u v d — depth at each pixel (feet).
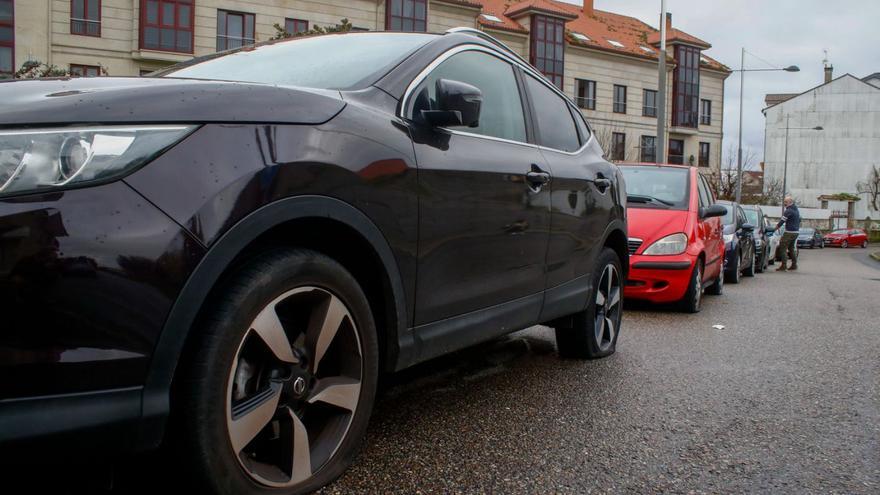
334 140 7.28
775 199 184.65
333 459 7.50
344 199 7.24
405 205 8.15
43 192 5.17
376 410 10.97
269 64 9.96
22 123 5.32
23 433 5.02
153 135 5.82
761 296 32.07
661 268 23.90
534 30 124.98
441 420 10.53
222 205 6.03
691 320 22.75
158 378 5.64
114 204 5.42
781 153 217.77
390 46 9.92
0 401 4.98
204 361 6.04
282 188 6.54
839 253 130.72
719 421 11.14
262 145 6.51
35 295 5.05
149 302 5.55
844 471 9.14
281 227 6.86
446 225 8.90
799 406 12.23
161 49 83.46
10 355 4.99
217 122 6.26
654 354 16.33
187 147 5.96
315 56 9.96
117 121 5.69
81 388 5.27
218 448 6.15
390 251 7.96
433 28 106.83
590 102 136.67
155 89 6.18
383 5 99.09
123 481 7.20
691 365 15.26
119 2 81.71
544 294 11.83
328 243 7.77
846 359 16.65
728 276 39.14
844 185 211.20
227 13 88.17
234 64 10.23
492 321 10.23
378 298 8.39
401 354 8.42
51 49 78.59
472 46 10.90
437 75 9.70
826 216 193.26
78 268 5.21
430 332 8.89
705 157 161.07
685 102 152.05
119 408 5.45
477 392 12.21
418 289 8.54
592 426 10.58
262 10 89.76
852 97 209.15
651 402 12.05
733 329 20.94
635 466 9.02
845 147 210.79
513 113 11.62
